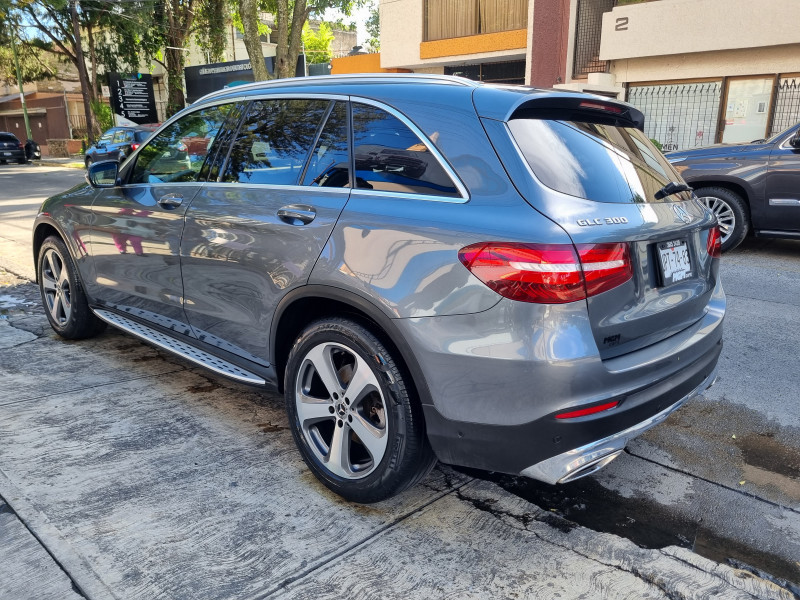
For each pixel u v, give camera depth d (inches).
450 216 92.4
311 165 113.7
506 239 86.0
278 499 109.3
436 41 748.6
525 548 98.7
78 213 164.9
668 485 117.6
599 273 86.4
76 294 173.3
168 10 1091.9
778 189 282.4
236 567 92.1
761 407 149.2
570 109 104.0
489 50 701.9
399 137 102.7
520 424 87.1
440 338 90.4
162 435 130.5
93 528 99.5
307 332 108.0
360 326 101.2
